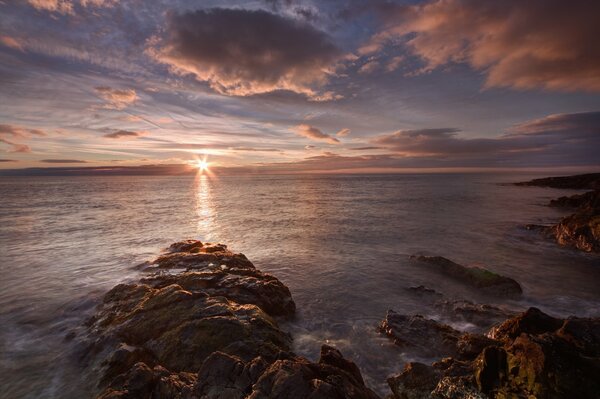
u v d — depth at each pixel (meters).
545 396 6.27
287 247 31.86
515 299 18.84
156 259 24.30
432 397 7.74
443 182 194.00
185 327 12.12
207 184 186.62
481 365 7.56
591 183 109.25
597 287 20.58
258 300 16.14
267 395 7.02
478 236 35.66
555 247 30.47
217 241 34.91
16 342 13.73
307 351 13.24
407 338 13.59
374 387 10.96
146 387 8.31
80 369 11.73
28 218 49.56
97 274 22.73
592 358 6.69
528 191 104.06
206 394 7.57
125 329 13.11
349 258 27.56
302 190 125.81
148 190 126.44
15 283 20.95
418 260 25.77
